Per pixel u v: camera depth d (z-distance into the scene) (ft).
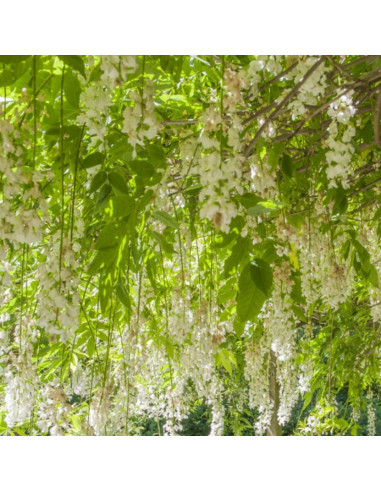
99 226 7.36
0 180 4.01
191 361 8.29
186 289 7.89
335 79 5.62
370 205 8.92
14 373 6.83
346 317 14.01
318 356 14.46
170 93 6.39
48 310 4.17
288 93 4.93
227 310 7.68
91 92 4.07
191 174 6.42
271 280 4.09
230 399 15.81
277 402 13.24
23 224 4.04
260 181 5.57
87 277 8.46
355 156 7.80
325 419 13.87
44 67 4.24
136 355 7.58
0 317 8.81
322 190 7.11
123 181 4.97
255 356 9.55
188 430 24.07
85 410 8.48
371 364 13.78
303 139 7.97
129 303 4.90
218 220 3.41
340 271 6.89
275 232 6.89
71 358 8.09
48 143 5.48
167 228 7.46
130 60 3.67
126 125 3.93
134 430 13.20
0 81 3.69
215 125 3.75
